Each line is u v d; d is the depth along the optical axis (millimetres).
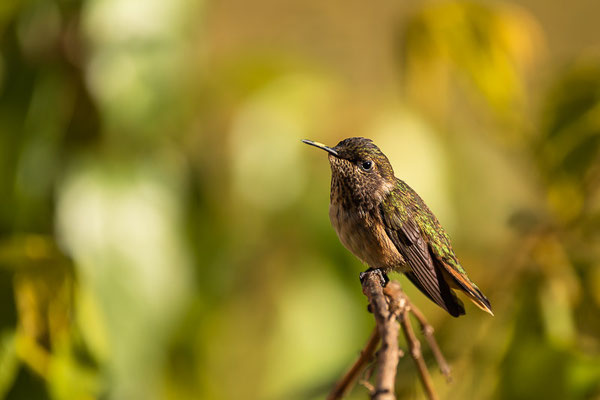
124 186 2639
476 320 2631
